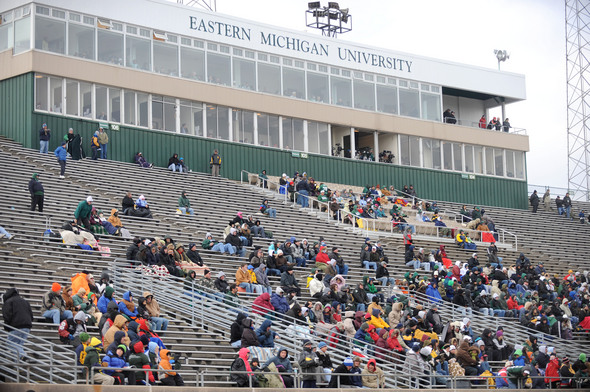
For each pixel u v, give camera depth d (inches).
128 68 1712.6
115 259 1067.9
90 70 1660.9
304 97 1962.4
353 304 1167.6
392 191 1982.0
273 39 1932.8
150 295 929.5
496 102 2324.1
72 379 791.1
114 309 821.9
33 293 949.8
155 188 1541.6
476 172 2218.3
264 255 1311.5
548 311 1376.7
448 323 1160.2
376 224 1704.0
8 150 1494.8
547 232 2085.4
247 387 824.9
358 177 2007.9
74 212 1251.2
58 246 1097.4
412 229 1749.5
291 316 1032.8
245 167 1839.3
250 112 1875.0
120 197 1435.8
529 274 1551.4
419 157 2122.3
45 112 1595.7
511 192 2260.1
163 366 797.9
